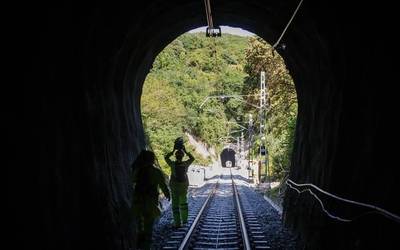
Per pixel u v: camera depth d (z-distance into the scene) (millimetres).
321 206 9570
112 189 9633
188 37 94438
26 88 6023
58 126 7012
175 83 67500
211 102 82938
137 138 14711
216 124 82125
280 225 15242
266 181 34562
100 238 8039
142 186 9086
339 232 8047
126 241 9766
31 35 6129
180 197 14852
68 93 7578
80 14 7641
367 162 6906
